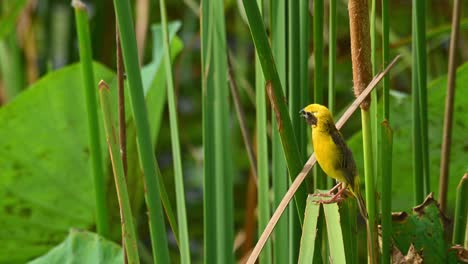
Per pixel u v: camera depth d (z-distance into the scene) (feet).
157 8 45.03
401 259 27.25
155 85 29.55
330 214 26.61
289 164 26.66
